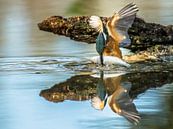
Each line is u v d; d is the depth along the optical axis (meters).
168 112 10.05
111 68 13.77
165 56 14.52
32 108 10.52
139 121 9.61
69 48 17.16
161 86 12.03
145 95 11.30
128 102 10.81
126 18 13.32
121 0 30.83
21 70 14.07
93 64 14.11
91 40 14.92
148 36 14.88
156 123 9.55
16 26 23.48
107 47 13.70
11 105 10.67
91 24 13.62
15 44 18.52
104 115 10.02
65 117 9.91
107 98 11.14
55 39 19.16
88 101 10.95
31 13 28.14
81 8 28.58
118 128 9.33
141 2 29.59
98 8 28.44
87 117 9.91
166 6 27.14
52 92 11.61
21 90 11.84
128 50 15.13
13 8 30.50
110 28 13.45
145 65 14.11
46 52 16.62
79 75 13.27
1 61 15.38
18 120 9.72
